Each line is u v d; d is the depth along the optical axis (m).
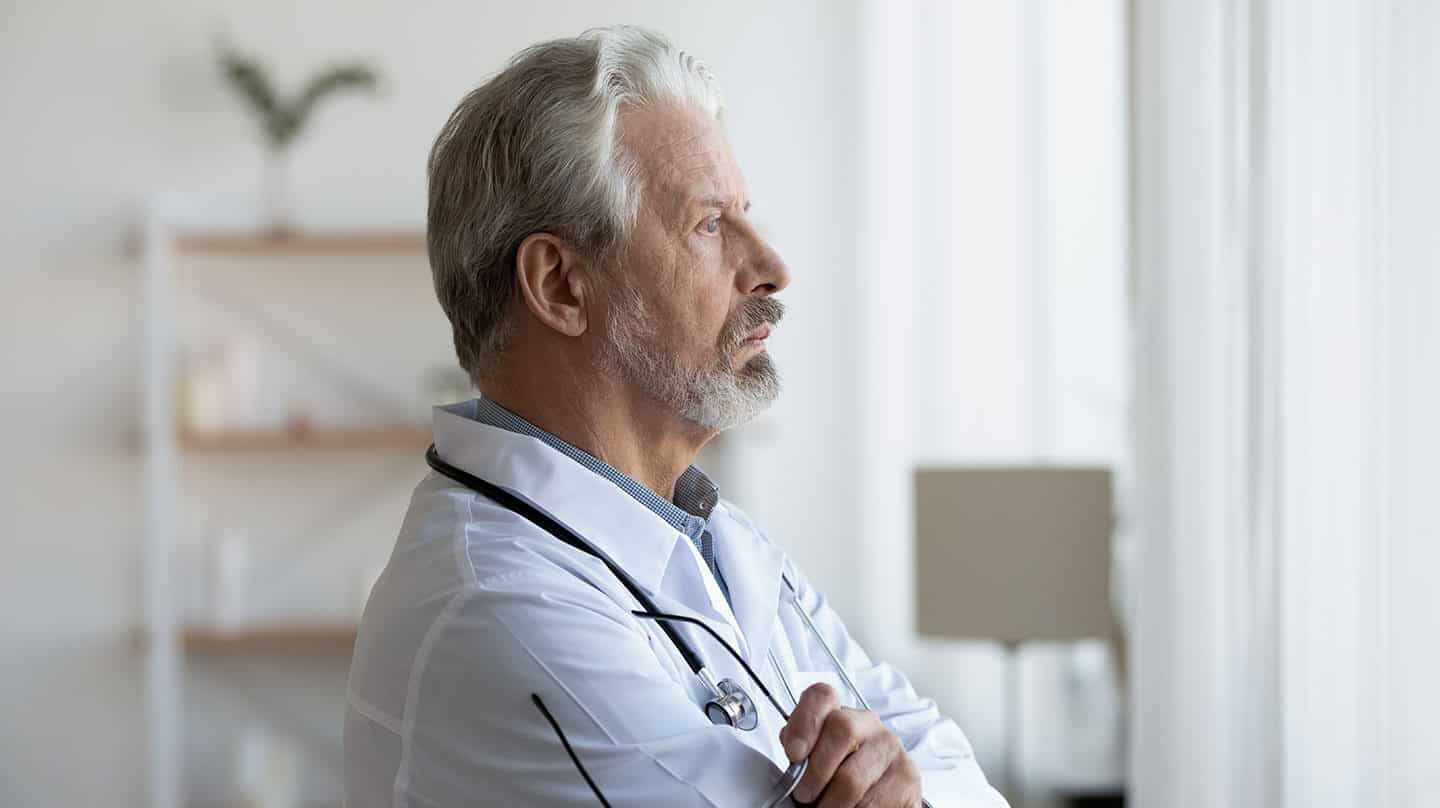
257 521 4.32
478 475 1.20
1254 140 1.80
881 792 1.00
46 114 4.26
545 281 1.22
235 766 4.29
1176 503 1.99
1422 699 1.49
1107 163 2.83
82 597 4.27
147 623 4.22
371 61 4.31
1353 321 1.63
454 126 1.27
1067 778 3.08
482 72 4.33
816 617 1.52
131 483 4.28
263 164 4.28
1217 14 1.93
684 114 1.24
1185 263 1.98
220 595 4.17
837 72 4.43
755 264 1.25
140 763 4.28
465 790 1.04
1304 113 1.70
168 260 4.28
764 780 1.01
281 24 4.30
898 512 4.04
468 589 1.06
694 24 4.40
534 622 1.04
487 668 1.03
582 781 1.01
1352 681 1.65
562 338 1.24
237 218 4.26
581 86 1.22
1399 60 1.52
